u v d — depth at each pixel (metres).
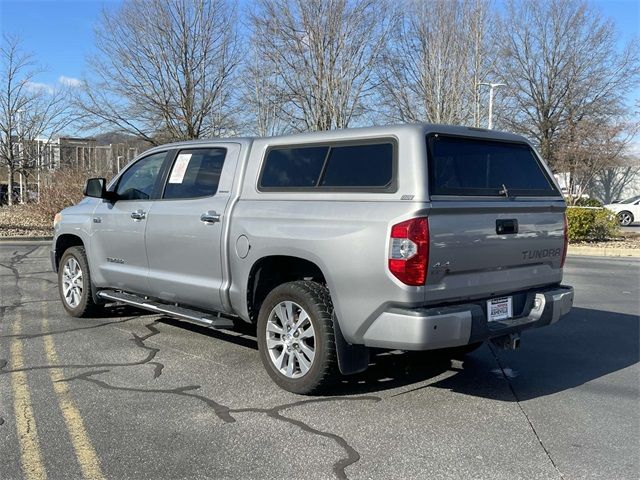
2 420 4.04
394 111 31.08
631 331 6.85
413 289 3.90
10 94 27.05
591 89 40.16
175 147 5.91
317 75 26.73
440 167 4.16
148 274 5.84
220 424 4.02
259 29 27.33
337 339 4.32
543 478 3.36
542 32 40.34
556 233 4.89
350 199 4.26
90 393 4.55
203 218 5.18
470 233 4.14
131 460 3.51
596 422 4.16
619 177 46.66
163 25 27.00
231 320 5.23
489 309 4.37
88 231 6.62
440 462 3.53
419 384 4.91
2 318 6.99
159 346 5.84
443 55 28.16
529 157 4.98
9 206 26.83
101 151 26.55
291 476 3.34
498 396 4.66
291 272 5.02
